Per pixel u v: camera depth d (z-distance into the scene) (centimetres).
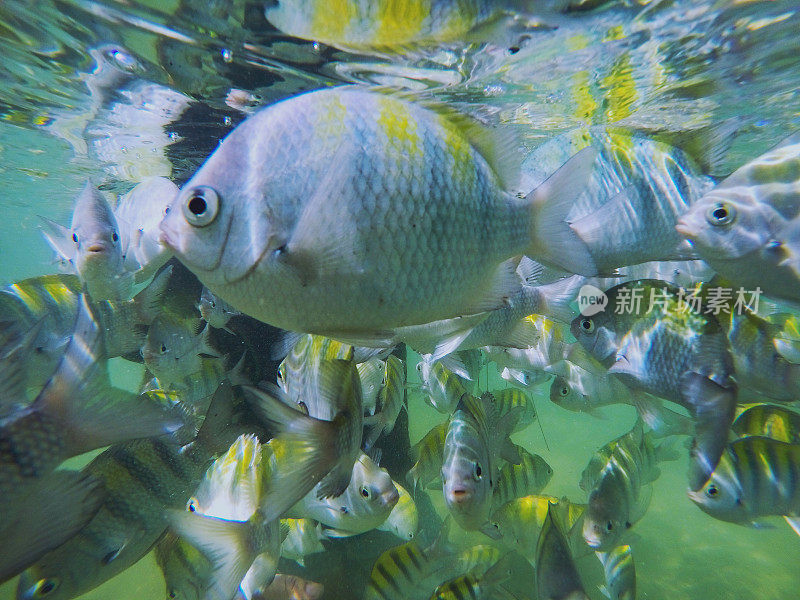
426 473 38
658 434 38
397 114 15
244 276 14
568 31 48
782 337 34
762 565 55
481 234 16
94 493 18
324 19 45
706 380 24
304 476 18
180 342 39
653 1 44
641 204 29
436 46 50
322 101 15
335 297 15
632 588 35
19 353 18
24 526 16
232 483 25
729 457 30
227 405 30
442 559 37
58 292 40
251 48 51
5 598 24
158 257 47
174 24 47
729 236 24
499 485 40
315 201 14
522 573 46
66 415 18
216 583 22
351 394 20
